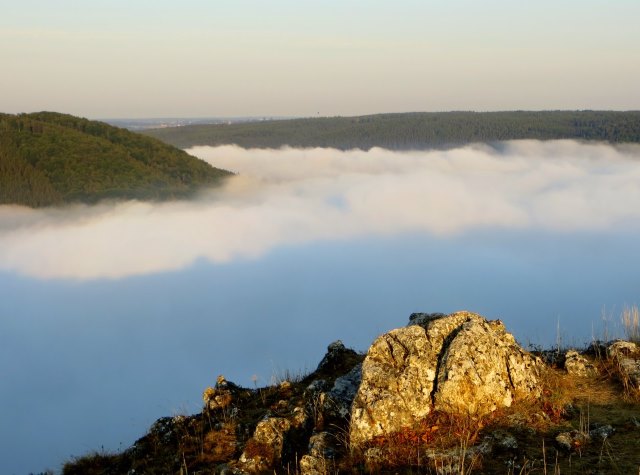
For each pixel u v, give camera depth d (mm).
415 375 8016
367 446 7621
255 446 8094
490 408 7875
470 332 8164
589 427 7672
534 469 7156
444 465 7238
